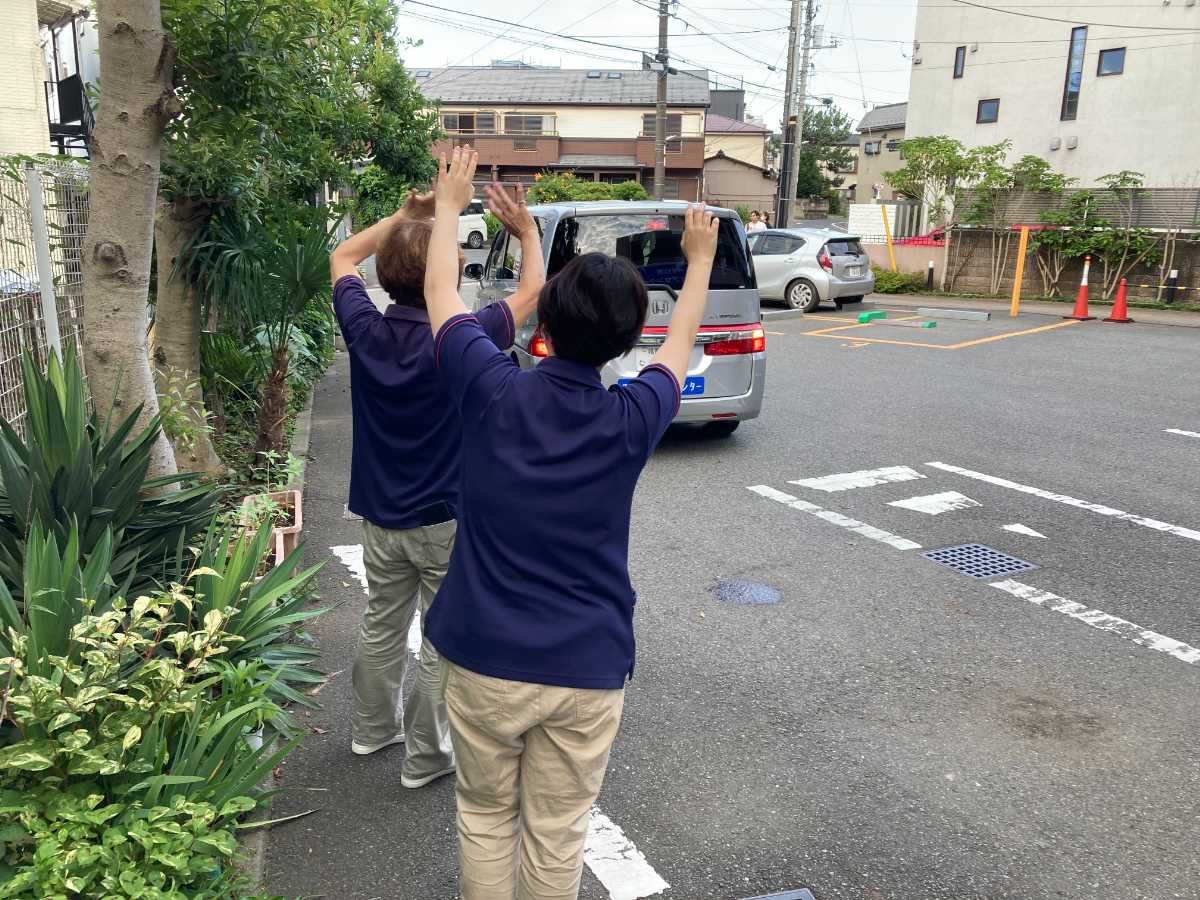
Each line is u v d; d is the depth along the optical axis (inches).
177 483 156.3
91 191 145.9
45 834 80.1
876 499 255.1
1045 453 300.7
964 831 119.3
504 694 77.0
